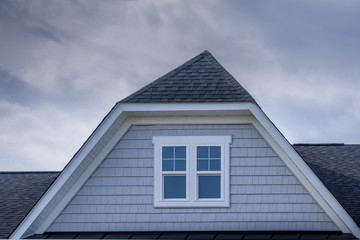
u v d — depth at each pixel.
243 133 21.73
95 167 21.78
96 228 21.58
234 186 21.61
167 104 21.33
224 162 21.64
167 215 21.61
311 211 21.31
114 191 21.73
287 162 21.47
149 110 21.31
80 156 21.08
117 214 21.64
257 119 21.06
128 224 21.59
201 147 21.83
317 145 27.39
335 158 25.83
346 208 21.67
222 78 22.06
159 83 21.94
